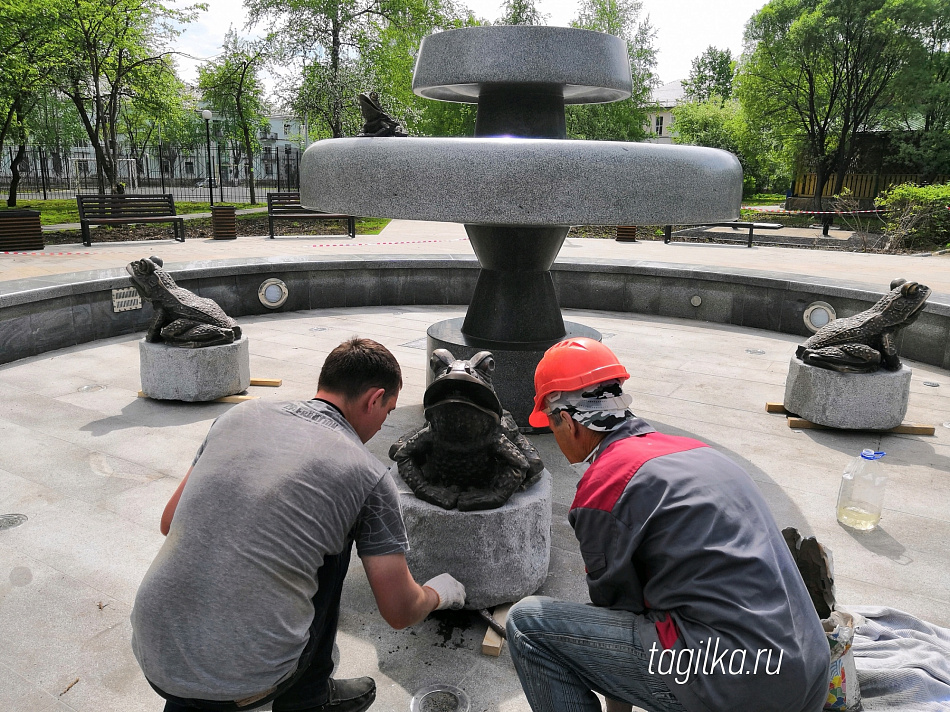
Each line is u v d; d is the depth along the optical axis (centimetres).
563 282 987
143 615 162
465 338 517
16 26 1742
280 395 568
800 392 521
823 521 373
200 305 546
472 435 263
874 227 2270
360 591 303
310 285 937
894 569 326
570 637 176
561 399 188
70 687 238
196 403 542
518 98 496
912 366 699
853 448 481
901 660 240
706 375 656
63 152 4512
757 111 3438
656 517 160
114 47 2120
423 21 2791
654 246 1656
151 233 1658
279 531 162
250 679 162
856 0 2861
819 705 159
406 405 558
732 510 161
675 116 5394
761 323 867
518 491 290
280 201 1661
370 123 404
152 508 367
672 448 174
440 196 357
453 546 272
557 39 465
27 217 1286
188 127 5094
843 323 518
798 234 2184
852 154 3222
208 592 159
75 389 568
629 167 353
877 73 3050
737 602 152
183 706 170
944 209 1802
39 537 335
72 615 277
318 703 196
